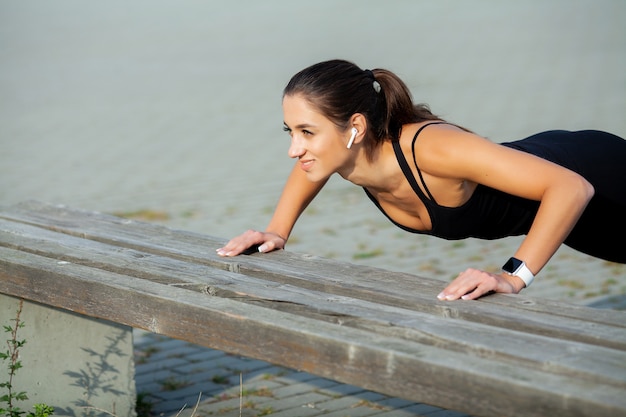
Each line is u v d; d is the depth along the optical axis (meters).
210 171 12.97
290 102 3.85
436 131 3.89
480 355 2.91
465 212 4.09
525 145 4.36
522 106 16.78
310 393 5.71
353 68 3.92
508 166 3.72
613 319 3.25
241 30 32.12
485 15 33.97
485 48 25.39
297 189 4.68
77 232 4.90
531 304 3.45
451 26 30.75
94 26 35.47
